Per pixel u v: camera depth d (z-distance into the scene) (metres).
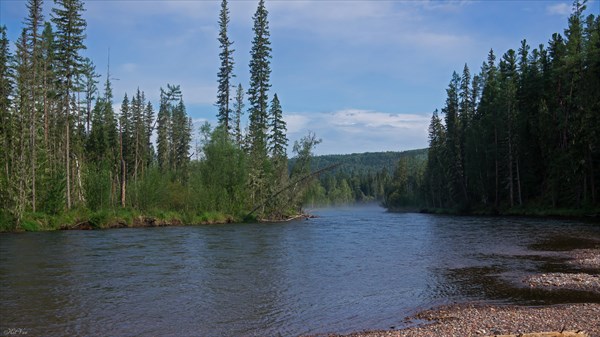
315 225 49.25
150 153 95.94
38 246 27.84
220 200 55.72
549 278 17.67
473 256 24.09
